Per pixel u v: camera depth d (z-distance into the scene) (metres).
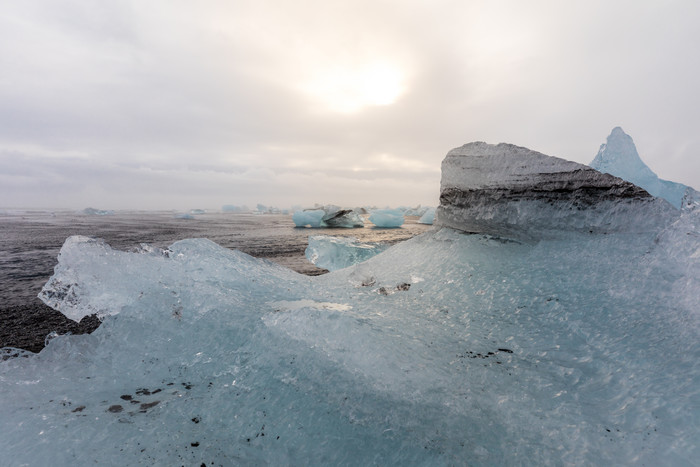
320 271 6.68
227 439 1.22
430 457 1.09
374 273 3.12
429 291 2.53
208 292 2.28
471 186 3.22
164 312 2.09
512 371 1.44
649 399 1.13
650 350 1.37
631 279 1.88
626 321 1.61
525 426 1.15
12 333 3.35
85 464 1.07
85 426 1.23
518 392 1.31
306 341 1.74
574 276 2.12
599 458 0.99
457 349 1.66
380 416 1.28
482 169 3.13
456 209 3.40
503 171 2.97
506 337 1.76
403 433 1.20
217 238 13.02
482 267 2.66
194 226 19.45
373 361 1.55
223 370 1.68
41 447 1.13
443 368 1.50
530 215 2.77
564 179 2.63
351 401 1.37
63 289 2.18
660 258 1.91
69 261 2.24
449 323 1.98
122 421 1.28
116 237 12.91
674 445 0.95
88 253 2.28
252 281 2.80
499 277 2.43
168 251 2.90
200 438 1.21
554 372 1.41
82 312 2.20
